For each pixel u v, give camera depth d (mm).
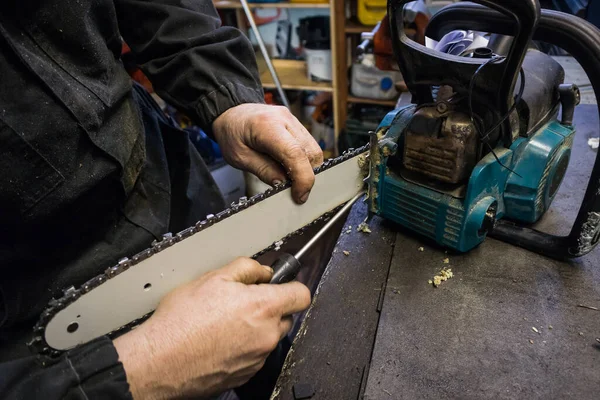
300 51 2279
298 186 657
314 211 731
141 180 795
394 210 803
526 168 740
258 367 564
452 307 679
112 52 731
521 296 688
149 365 475
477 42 846
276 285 579
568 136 786
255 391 1081
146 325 507
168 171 889
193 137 1992
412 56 679
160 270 550
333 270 779
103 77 664
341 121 2115
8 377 460
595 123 1144
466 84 650
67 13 588
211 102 806
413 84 722
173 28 803
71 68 614
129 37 857
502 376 573
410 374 583
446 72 658
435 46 894
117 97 682
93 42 631
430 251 794
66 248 697
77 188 624
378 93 2027
